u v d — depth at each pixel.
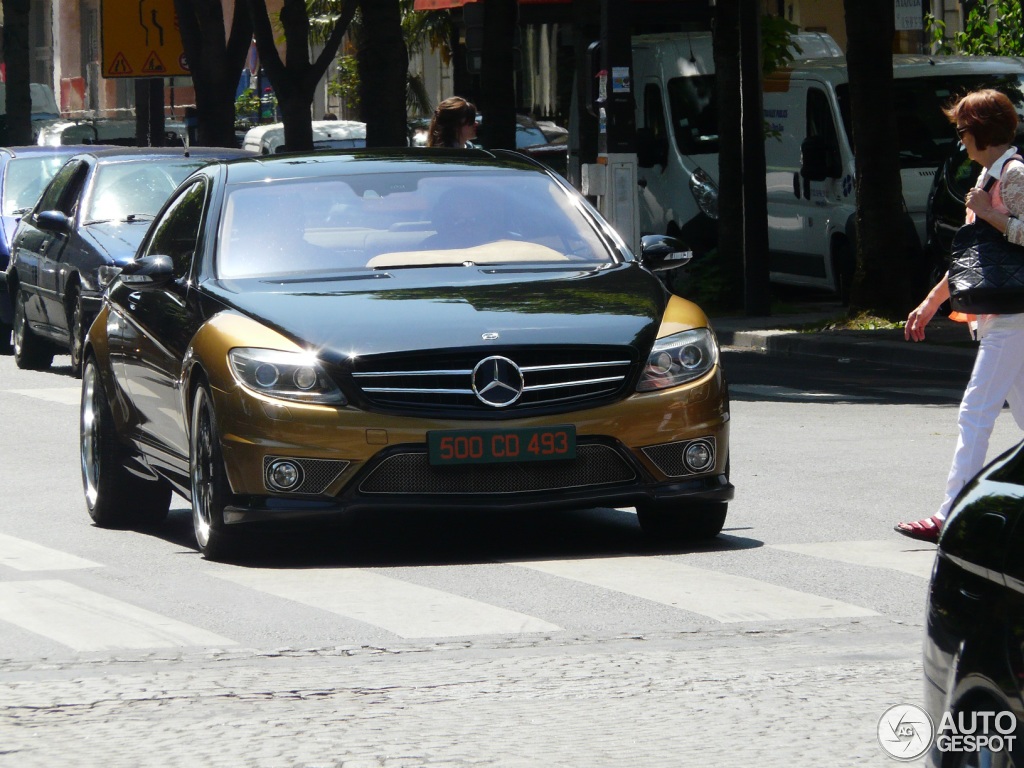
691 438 25.89
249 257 28.23
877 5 60.78
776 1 118.25
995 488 12.86
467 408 25.11
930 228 61.62
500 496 25.19
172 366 27.45
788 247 70.62
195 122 99.38
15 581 24.89
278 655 20.27
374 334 25.31
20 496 33.91
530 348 25.33
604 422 25.38
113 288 31.95
